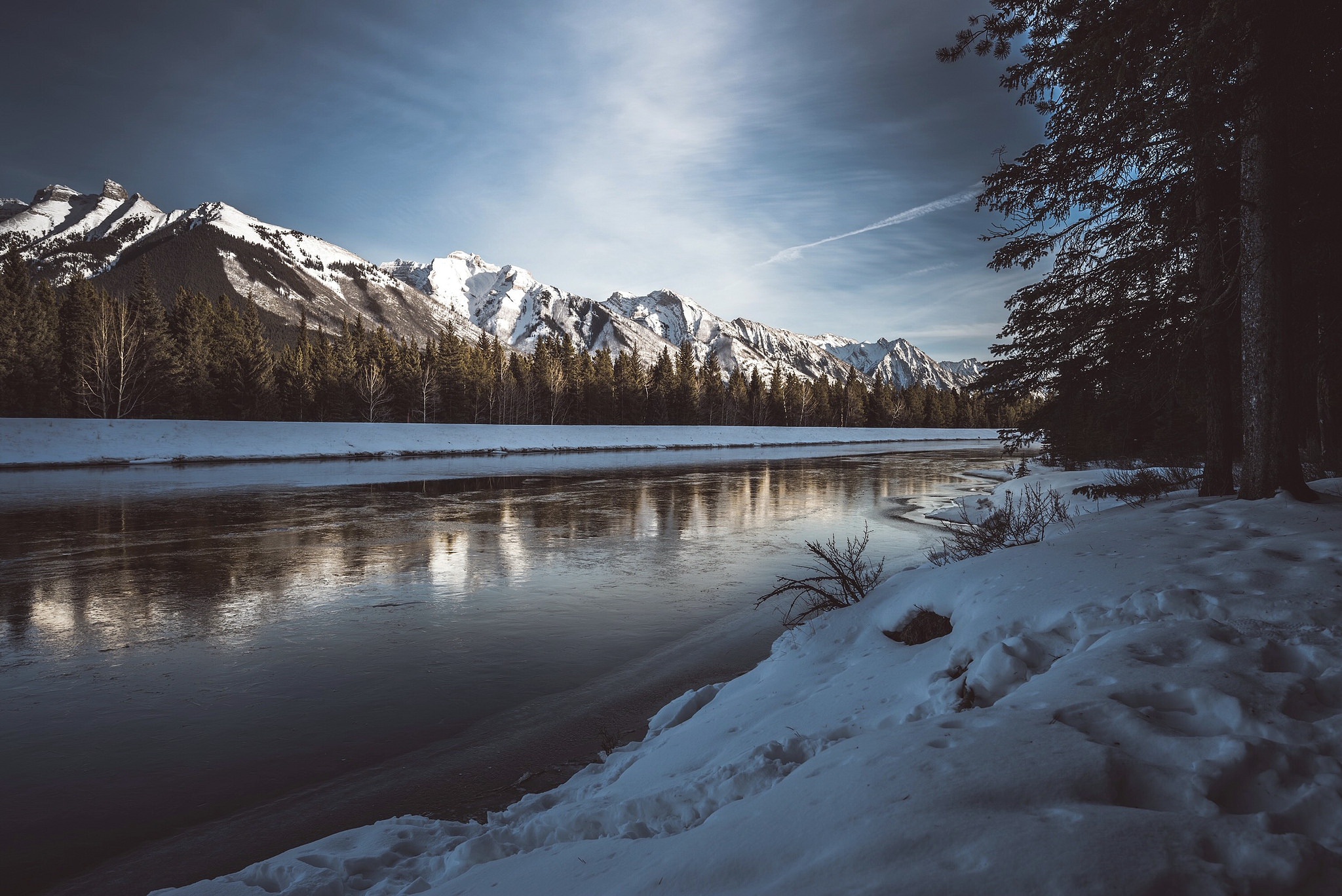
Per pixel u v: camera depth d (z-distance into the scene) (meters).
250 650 7.80
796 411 112.75
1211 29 6.53
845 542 14.98
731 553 13.73
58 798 4.64
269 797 4.64
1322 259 10.34
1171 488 12.12
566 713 6.05
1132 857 1.76
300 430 41.38
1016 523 8.72
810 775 2.67
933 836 1.98
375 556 13.23
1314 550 4.85
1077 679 3.17
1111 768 2.24
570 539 15.32
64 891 3.65
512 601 10.05
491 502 21.84
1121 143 9.64
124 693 6.55
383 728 5.78
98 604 9.72
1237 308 9.66
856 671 4.90
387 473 32.03
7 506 19.23
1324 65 7.67
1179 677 2.95
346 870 3.27
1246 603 3.85
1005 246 12.43
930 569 6.88
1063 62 9.16
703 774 3.44
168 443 35.12
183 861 3.90
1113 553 5.42
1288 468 7.29
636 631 8.56
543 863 2.75
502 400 77.62
